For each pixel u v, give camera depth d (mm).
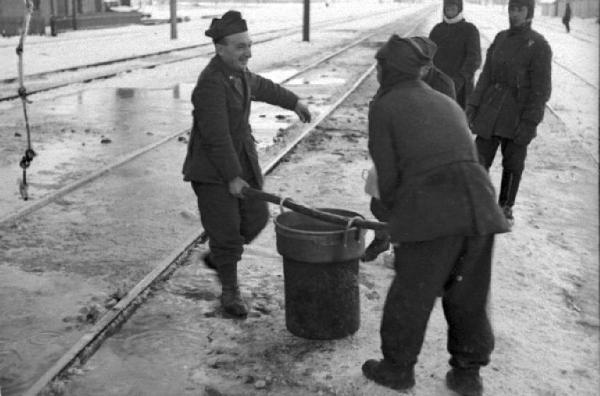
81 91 15531
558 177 8367
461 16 7637
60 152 9164
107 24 44094
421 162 3221
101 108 13117
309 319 4047
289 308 4113
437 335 4188
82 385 3613
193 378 3686
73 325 4262
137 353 3943
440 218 3176
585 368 3949
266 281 4941
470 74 7629
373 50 28656
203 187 4309
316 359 3875
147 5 97062
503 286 5000
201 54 26000
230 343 4055
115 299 4594
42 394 3494
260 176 4520
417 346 3443
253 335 4152
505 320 4457
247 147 4406
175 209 6703
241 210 4488
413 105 3281
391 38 3424
